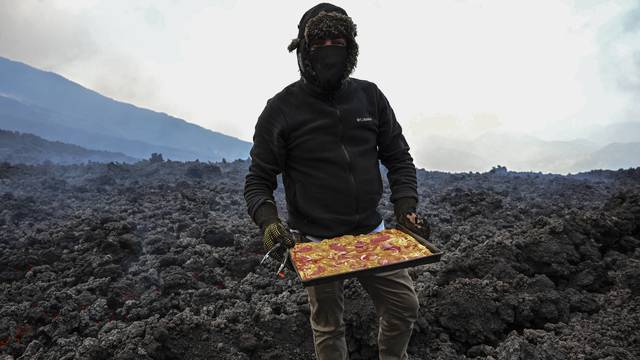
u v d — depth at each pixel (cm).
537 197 965
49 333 379
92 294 445
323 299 245
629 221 534
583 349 321
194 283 449
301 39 237
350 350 348
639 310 367
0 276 491
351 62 236
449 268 443
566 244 465
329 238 244
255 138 250
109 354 329
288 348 346
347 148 240
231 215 797
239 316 369
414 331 352
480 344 353
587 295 405
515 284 404
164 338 328
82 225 648
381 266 204
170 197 894
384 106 263
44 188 1058
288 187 252
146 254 561
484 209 763
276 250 222
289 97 242
